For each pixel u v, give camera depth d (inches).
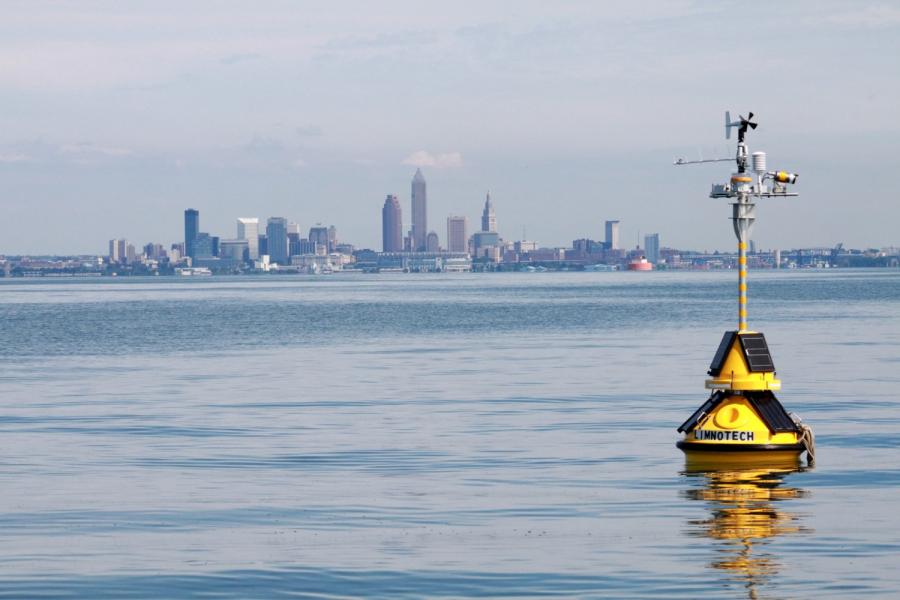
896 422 1681.8
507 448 1480.1
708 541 967.0
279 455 1437.0
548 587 838.5
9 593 831.7
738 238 1428.4
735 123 1438.2
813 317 5152.6
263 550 948.6
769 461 1360.7
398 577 868.0
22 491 1202.0
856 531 999.6
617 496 1161.4
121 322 5615.2
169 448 1502.2
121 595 828.0
